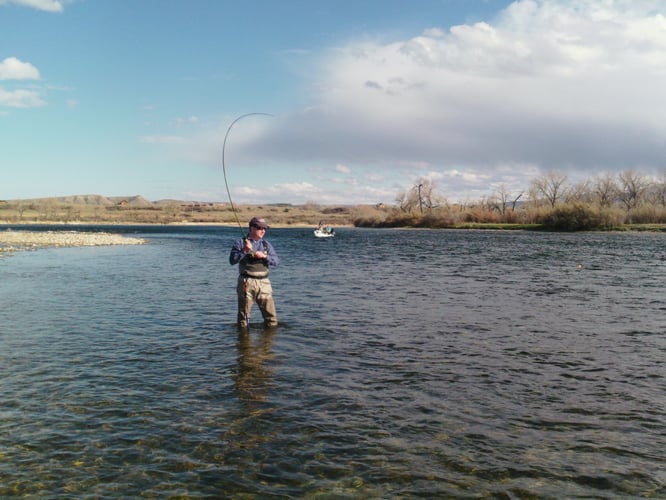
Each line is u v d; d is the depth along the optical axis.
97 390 6.14
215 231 108.75
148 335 9.16
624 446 4.71
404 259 28.81
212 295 14.18
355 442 4.75
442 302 13.00
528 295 14.30
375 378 6.64
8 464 4.32
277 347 8.30
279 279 18.22
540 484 4.06
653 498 3.88
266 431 4.98
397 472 4.22
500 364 7.33
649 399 5.92
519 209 107.00
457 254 33.28
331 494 3.90
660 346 8.44
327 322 10.38
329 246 45.09
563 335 9.24
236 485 4.02
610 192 97.12
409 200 129.25
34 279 18.03
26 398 5.85
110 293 14.52
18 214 190.62
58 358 7.57
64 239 49.47
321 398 5.89
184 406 5.62
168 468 4.28
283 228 146.38
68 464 4.33
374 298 13.66
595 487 4.03
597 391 6.18
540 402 5.80
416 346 8.38
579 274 20.28
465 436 4.89
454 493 3.93
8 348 8.16
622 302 13.10
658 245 43.75
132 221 187.12
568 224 83.56
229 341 8.70
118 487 3.99
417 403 5.74
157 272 20.80
